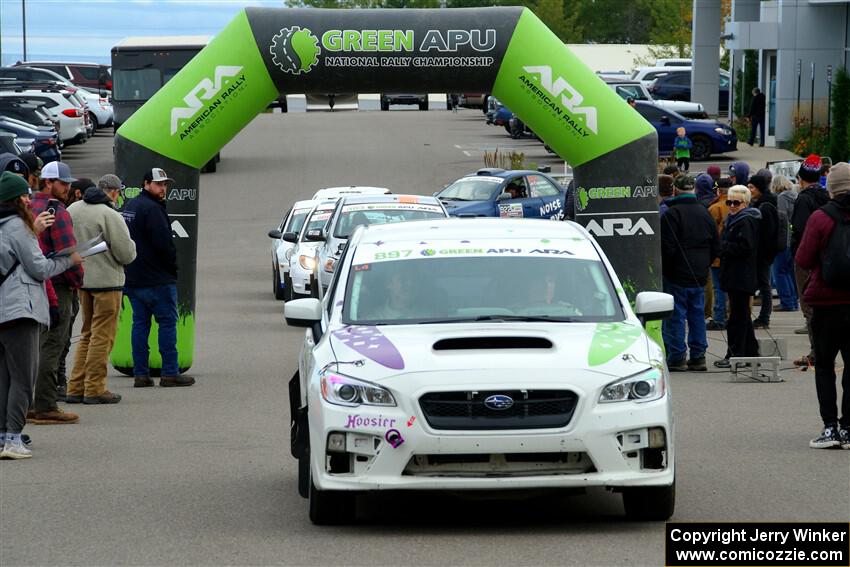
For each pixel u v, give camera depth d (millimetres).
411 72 29859
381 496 17844
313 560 14227
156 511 16828
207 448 21406
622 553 14352
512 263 17594
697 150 85625
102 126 115875
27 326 20297
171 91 29641
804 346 34250
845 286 20062
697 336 30328
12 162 20828
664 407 15156
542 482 14742
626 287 30562
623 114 30141
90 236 25703
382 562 14086
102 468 19750
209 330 39000
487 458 14781
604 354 15352
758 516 16156
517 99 30172
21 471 19531
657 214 30609
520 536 15266
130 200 29109
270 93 30188
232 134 30250
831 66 86688
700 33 108500
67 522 16234
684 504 16906
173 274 28297
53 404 23938
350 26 29672
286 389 28000
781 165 49031
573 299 17031
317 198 50562
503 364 15000
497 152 88625
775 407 25141
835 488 17766
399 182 84562
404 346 15492
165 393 27547
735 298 30016
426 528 15805
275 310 44406
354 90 30344
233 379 29609
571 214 44125
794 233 28281
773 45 92812
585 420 14758
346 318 16828
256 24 29641
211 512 16766
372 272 17547
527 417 14773
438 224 19250
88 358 26078
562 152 30641
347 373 15180
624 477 14867
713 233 29906
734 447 20953
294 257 43844
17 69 113875
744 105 100188
